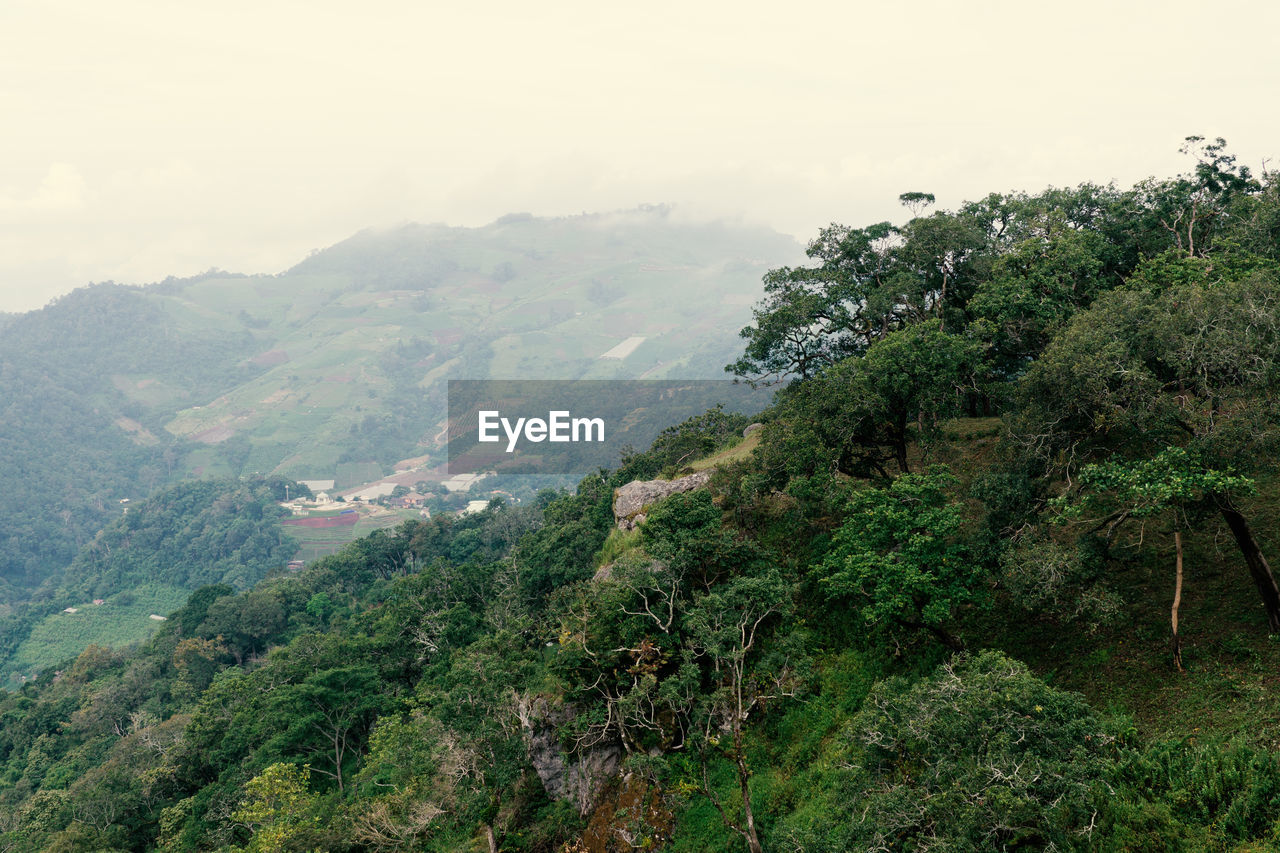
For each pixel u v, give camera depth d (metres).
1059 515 26.44
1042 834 17.72
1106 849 19.06
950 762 19.19
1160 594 27.55
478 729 35.41
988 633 29.69
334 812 45.41
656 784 31.11
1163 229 45.94
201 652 112.81
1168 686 23.89
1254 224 38.50
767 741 31.52
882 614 27.91
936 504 29.64
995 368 44.78
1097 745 20.50
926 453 39.81
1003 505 27.73
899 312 46.38
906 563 27.81
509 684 38.12
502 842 35.19
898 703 21.44
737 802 29.53
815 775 28.53
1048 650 27.73
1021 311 38.25
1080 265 38.25
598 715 32.59
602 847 31.59
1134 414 24.33
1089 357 25.11
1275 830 17.64
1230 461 22.53
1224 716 21.86
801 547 37.97
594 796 34.06
